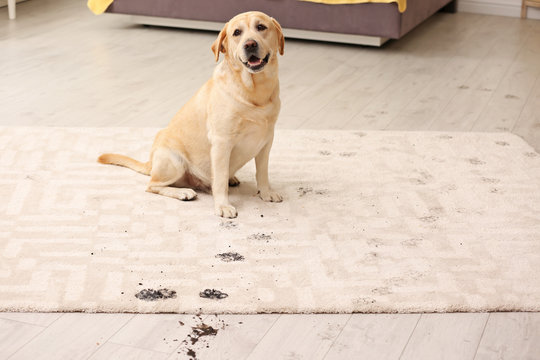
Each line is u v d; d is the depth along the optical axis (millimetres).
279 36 2344
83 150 2924
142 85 3904
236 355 1672
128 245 2143
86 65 4273
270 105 2340
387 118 3473
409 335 1762
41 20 5449
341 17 4715
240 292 1903
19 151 2881
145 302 1846
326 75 4180
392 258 2104
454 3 6027
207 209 2418
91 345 1696
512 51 4820
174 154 2467
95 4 5246
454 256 2121
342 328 1783
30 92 3730
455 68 4379
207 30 5250
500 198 2543
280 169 2793
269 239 2209
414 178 2721
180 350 1686
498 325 1811
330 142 3094
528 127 3377
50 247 2117
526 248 2176
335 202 2494
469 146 3072
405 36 5188
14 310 1815
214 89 2338
